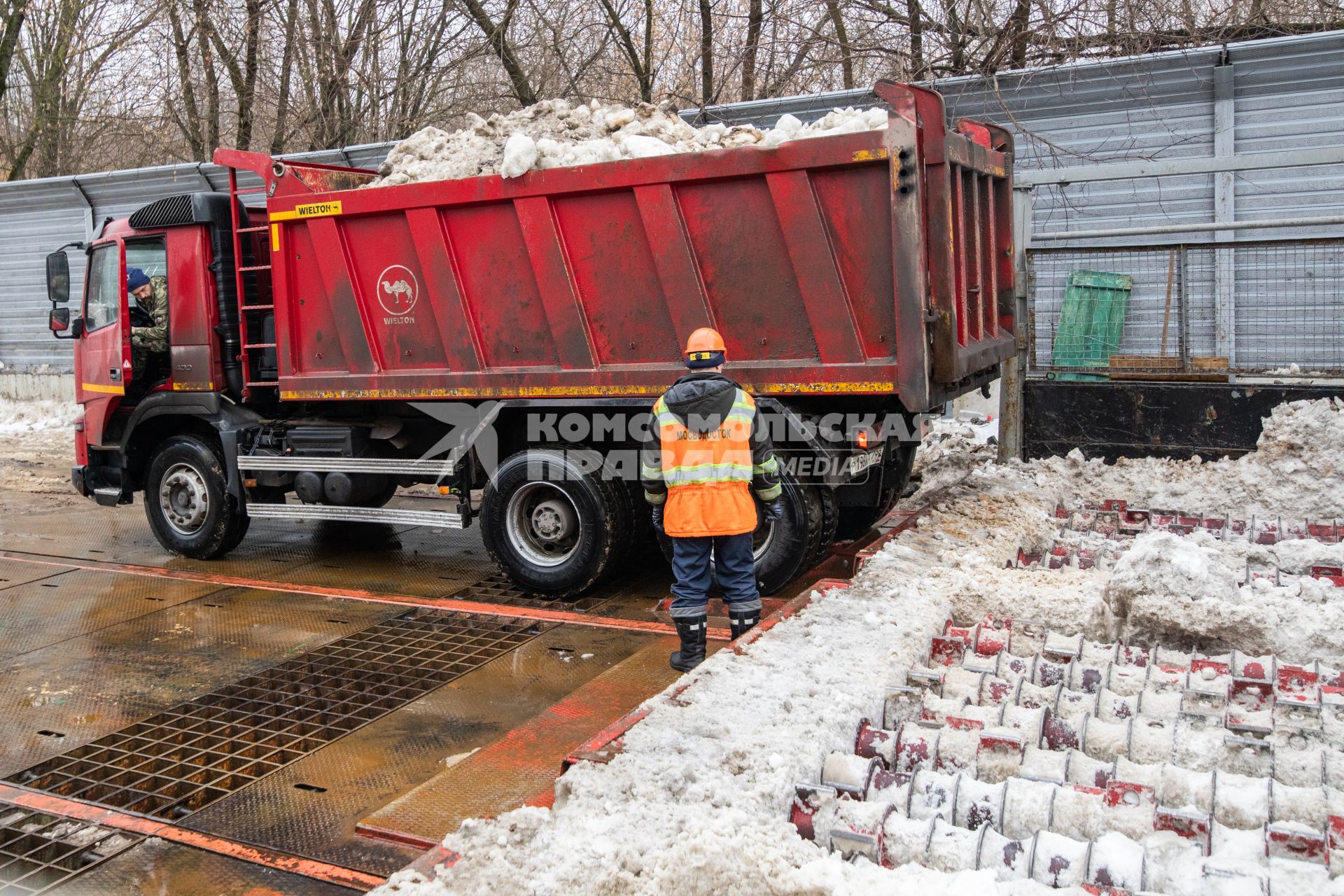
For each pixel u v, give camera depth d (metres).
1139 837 3.10
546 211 6.46
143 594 7.42
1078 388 8.30
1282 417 7.60
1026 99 10.80
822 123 6.10
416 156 7.38
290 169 7.34
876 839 3.04
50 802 4.25
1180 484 7.70
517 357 6.82
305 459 7.63
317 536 9.37
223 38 17.30
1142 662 4.66
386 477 7.94
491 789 4.10
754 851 2.85
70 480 12.20
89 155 22.12
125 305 8.19
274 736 4.84
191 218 7.89
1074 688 4.43
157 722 5.05
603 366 6.56
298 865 3.69
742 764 3.41
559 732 4.65
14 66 21.25
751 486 6.34
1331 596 5.04
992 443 9.59
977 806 3.26
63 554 8.68
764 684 4.14
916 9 12.26
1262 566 5.97
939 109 5.59
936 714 4.05
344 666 5.80
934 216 5.66
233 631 6.49
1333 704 4.04
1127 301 9.99
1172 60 9.88
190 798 4.24
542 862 2.85
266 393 8.20
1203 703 4.18
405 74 16.84
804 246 5.89
